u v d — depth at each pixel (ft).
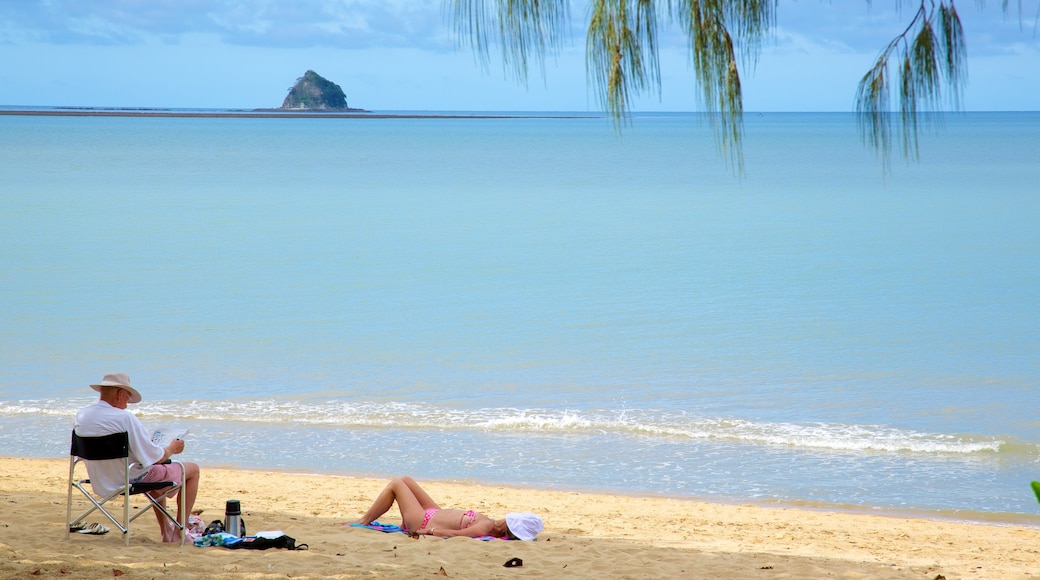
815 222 144.87
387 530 26.14
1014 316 74.74
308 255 108.88
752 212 159.63
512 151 387.75
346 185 214.28
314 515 30.04
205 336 66.80
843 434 45.39
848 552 27.66
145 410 48.52
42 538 21.71
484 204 172.14
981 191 196.13
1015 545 29.58
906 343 65.36
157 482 20.94
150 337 66.08
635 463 41.04
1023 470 40.27
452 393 52.95
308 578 19.70
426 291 86.22
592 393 52.80
